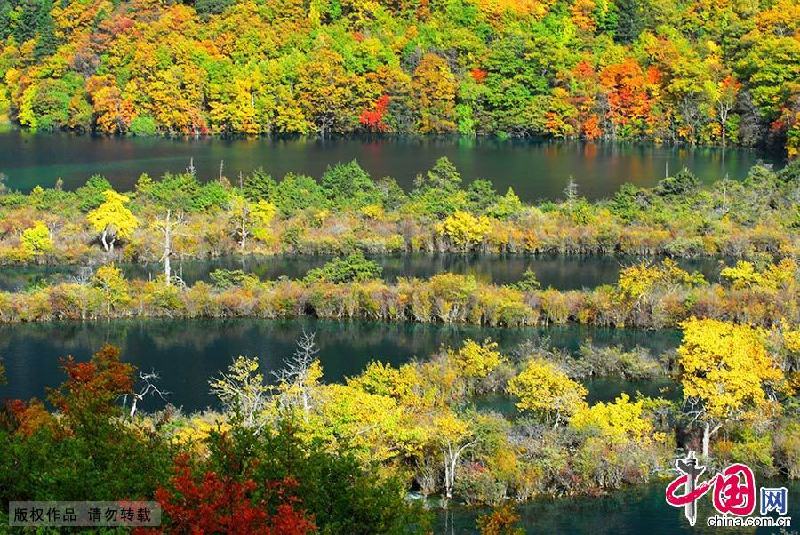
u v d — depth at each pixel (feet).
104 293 237.04
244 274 261.03
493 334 225.97
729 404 157.89
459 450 149.59
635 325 229.45
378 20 634.02
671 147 517.14
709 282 260.21
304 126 570.87
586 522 141.38
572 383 165.68
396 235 308.81
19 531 81.56
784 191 340.18
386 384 173.99
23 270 277.85
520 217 320.50
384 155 489.26
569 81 553.64
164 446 103.19
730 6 598.75
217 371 202.59
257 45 614.34
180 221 315.99
